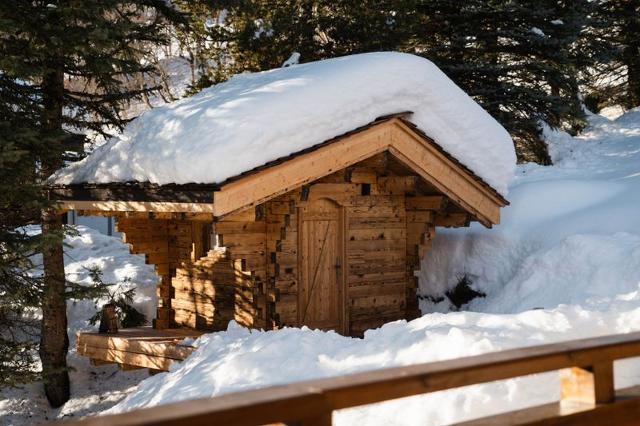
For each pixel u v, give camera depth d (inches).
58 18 436.5
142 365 477.7
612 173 679.1
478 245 572.7
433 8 877.8
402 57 491.8
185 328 564.4
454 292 575.8
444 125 508.7
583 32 964.0
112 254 768.3
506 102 869.8
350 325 512.4
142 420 89.5
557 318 305.1
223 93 485.4
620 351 148.5
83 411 522.6
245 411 99.3
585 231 529.0
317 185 494.6
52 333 529.7
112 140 501.7
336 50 869.2
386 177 522.6
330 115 447.2
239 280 490.0
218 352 364.2
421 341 287.1
